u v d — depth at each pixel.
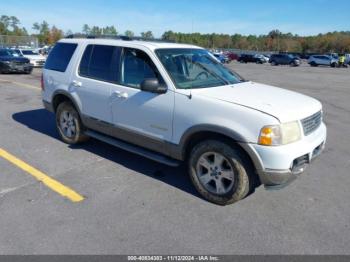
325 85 16.84
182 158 3.91
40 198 3.72
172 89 3.83
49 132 6.31
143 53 4.19
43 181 4.16
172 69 4.01
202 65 4.46
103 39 4.88
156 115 3.99
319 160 5.11
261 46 116.69
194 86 3.95
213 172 3.67
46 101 5.81
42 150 5.28
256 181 3.72
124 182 4.19
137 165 4.74
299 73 26.83
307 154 3.45
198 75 4.23
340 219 3.41
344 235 3.13
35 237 3.00
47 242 2.94
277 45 111.75
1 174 4.34
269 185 3.40
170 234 3.11
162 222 3.30
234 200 3.58
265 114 3.25
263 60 46.16
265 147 3.22
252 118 3.27
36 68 21.84
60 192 3.88
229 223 3.31
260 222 3.33
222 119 3.43
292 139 3.32
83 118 5.08
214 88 3.97
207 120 3.51
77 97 5.05
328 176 4.51
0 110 8.11
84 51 5.04
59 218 3.32
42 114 7.79
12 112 7.94
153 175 4.42
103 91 4.61
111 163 4.79
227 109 3.42
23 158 4.92
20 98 9.82
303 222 3.35
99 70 4.75
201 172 3.78
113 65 4.55
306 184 4.23
